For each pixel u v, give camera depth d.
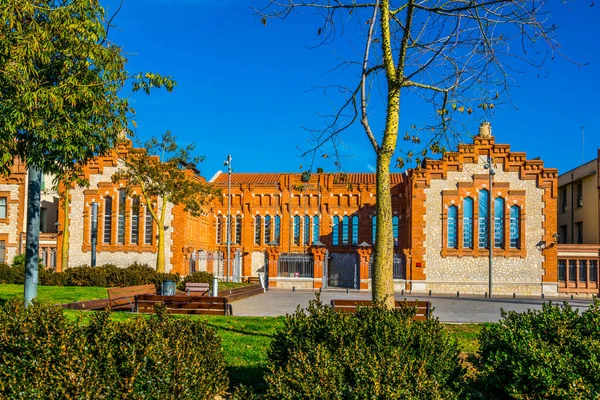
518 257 44.72
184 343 8.19
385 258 11.52
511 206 45.34
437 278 44.97
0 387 6.69
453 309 28.80
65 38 13.11
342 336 8.27
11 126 11.91
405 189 50.56
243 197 54.28
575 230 51.78
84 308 21.47
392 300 11.45
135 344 7.37
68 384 6.58
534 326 9.16
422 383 6.59
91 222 44.41
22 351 7.21
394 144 11.88
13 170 47.31
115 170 44.44
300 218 53.88
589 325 8.98
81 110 13.49
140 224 43.97
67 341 7.37
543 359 7.39
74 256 44.28
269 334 16.17
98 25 13.54
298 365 7.00
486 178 45.47
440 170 45.69
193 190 36.09
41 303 9.19
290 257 49.03
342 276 52.72
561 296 43.81
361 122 12.00
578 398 6.62
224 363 9.03
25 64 12.23
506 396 7.88
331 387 6.44
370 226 52.75
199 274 36.44
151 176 34.84
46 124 12.73
